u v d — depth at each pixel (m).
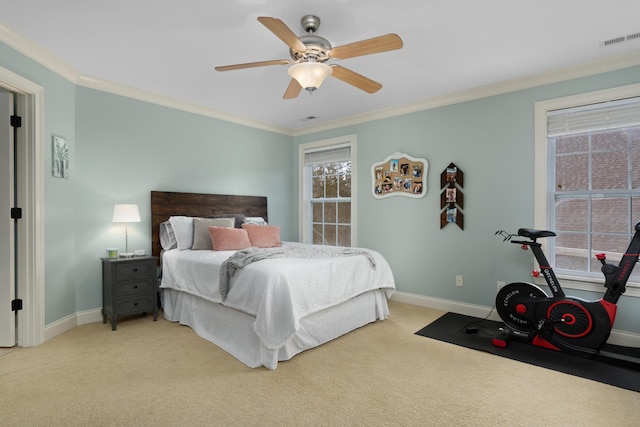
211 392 2.06
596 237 2.98
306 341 2.66
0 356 2.53
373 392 2.07
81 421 1.77
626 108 2.79
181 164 3.99
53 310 2.93
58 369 2.33
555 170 3.18
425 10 2.13
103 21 2.26
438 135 3.83
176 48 2.64
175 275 3.32
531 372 2.34
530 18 2.22
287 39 1.92
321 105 4.07
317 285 2.69
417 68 3.02
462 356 2.59
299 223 5.28
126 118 3.53
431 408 1.91
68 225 3.10
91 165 3.30
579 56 2.78
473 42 2.55
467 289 3.64
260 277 2.49
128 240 3.57
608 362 2.47
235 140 4.56
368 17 2.21
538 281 3.17
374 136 4.38
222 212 4.35
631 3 2.06
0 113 2.63
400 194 4.12
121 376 2.24
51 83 2.88
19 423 1.75
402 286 4.14
